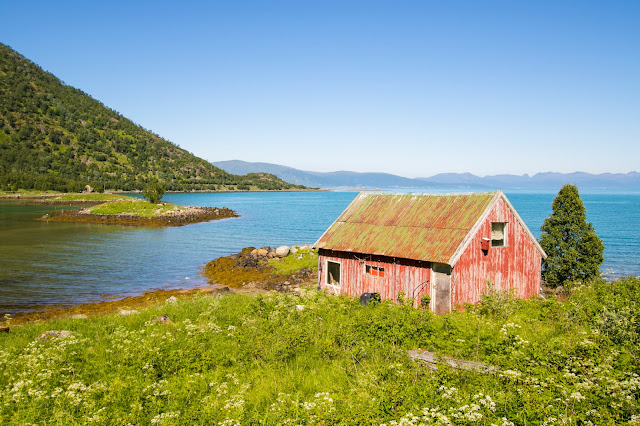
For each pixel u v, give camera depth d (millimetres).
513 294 22734
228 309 22016
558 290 26781
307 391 11609
